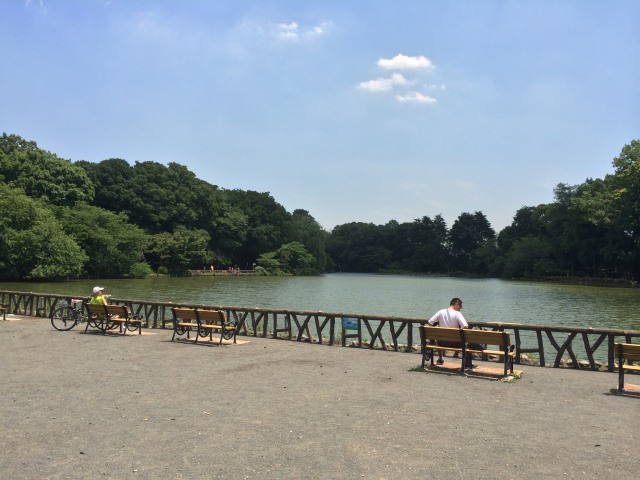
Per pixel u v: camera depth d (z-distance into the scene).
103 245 78.19
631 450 7.38
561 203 101.88
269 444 7.44
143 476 6.29
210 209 114.75
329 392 10.61
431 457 7.01
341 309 42.41
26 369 12.65
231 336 18.89
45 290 53.38
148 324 21.42
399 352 16.02
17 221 63.03
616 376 12.85
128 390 10.61
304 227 141.00
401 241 184.50
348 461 6.83
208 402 9.72
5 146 85.19
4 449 7.16
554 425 8.53
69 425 8.23
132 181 101.06
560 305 47.62
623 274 92.88
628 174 75.75
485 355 15.21
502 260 136.25
